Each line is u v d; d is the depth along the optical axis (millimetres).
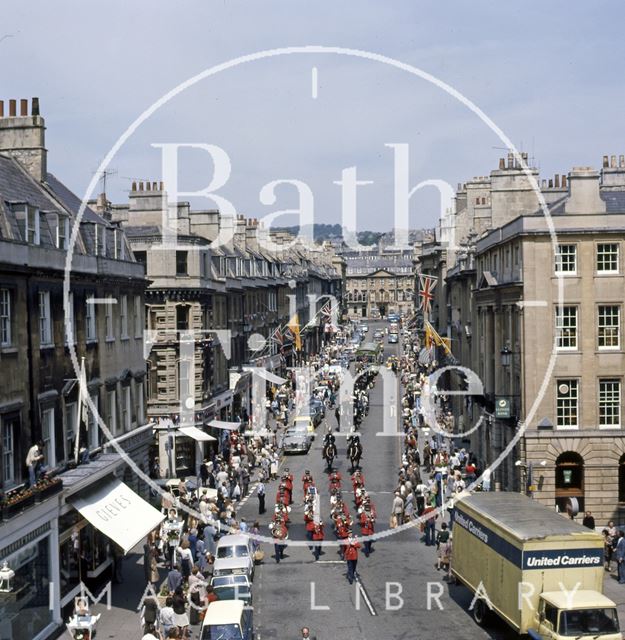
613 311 41062
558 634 22500
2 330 27094
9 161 37719
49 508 27391
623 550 31609
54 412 31000
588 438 40438
